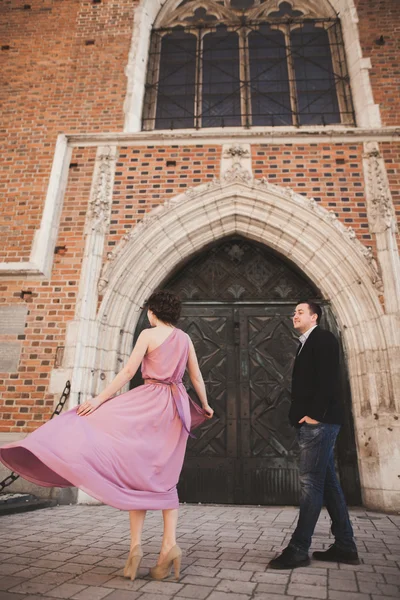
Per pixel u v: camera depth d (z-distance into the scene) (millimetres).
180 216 5680
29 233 5664
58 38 7211
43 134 6379
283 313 5586
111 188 5934
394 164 5836
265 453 4945
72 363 4922
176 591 1793
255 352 5402
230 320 5598
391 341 4836
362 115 6441
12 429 4723
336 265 5363
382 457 4465
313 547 2578
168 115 7059
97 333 5133
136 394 2152
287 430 5027
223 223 5781
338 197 5699
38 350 5062
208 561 2250
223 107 7105
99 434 1955
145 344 2246
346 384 5152
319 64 7344
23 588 1821
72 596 1729
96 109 6562
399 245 5348
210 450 5008
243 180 5824
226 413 5141
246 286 5840
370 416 4715
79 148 6254
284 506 4664
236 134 6109
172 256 5703
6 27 7375
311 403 2338
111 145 6215
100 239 5582
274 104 7062
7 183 6020
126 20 7340
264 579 1958
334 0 7711
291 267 5887
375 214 5527
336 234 5445
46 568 2117
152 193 5879
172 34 7859
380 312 5000
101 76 6832
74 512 3877
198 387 2363
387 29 6957
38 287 5391
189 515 3859
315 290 5730
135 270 5488
